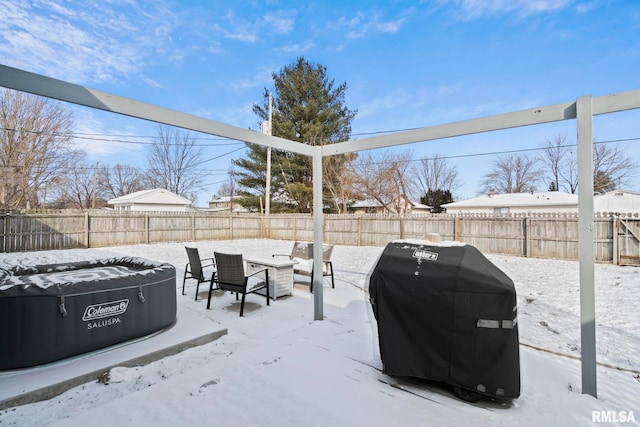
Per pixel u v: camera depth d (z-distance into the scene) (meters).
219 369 2.44
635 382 2.51
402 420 1.81
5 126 14.01
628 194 17.44
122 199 21.92
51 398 2.15
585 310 2.21
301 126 17.17
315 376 2.33
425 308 2.09
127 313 2.88
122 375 2.43
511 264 8.33
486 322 1.93
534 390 2.23
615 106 2.12
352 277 6.68
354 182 20.48
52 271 3.55
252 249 11.21
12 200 14.49
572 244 8.95
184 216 13.91
